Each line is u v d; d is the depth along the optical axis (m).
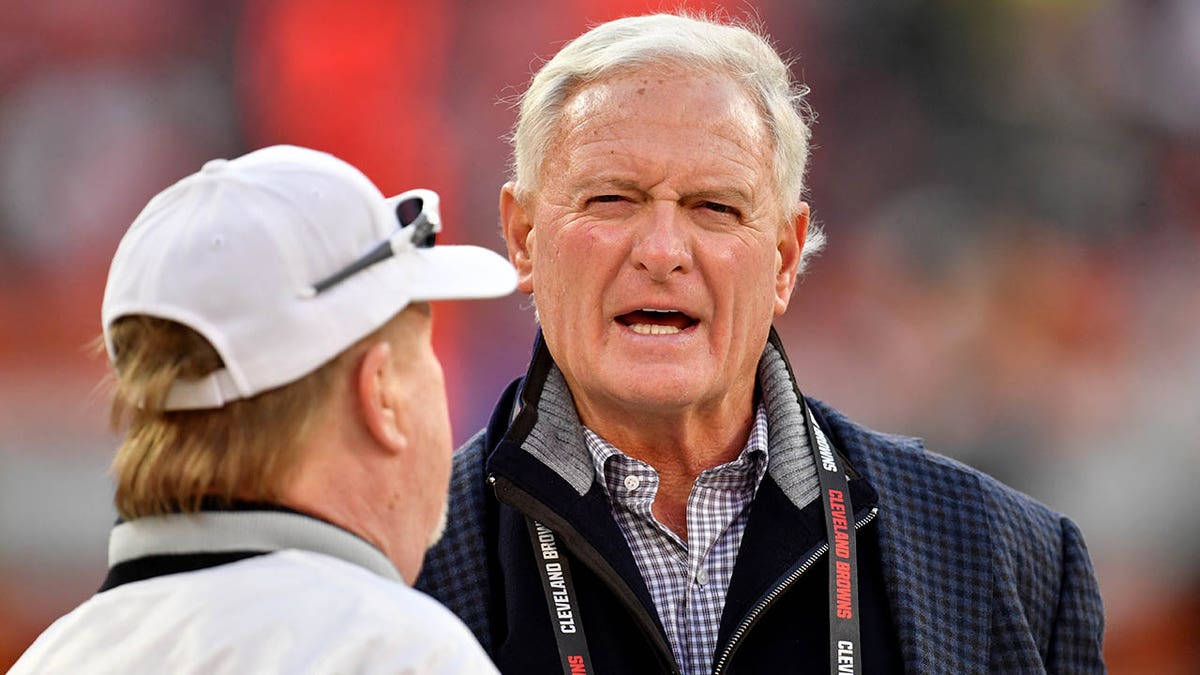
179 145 19.45
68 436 16.47
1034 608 4.39
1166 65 21.97
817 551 4.12
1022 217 21.28
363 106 19.45
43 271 18.62
